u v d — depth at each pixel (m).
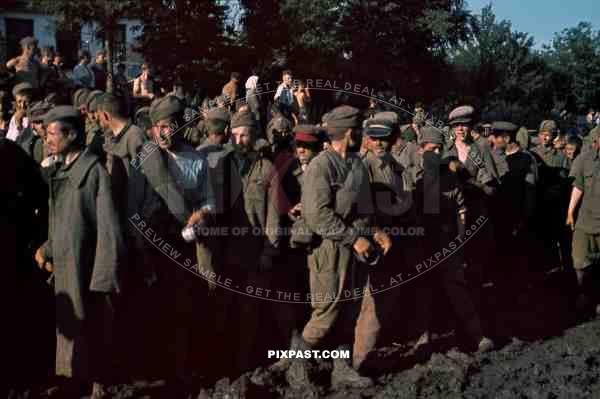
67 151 4.11
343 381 4.55
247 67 16.84
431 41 24.47
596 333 5.84
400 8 23.25
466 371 4.68
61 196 4.11
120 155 4.63
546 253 8.65
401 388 4.39
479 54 38.59
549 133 8.48
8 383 4.52
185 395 4.46
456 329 5.88
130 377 4.69
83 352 4.05
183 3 15.66
